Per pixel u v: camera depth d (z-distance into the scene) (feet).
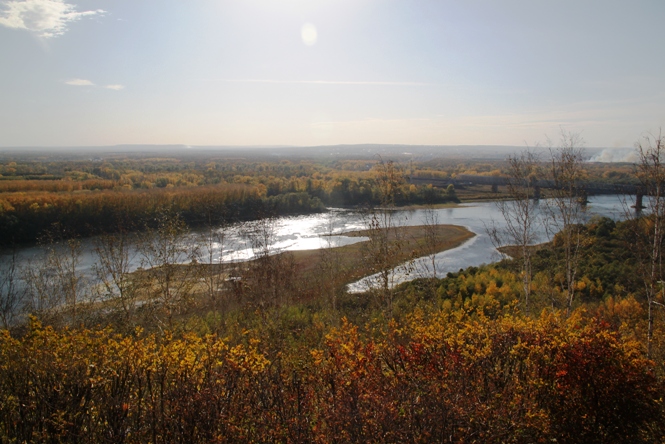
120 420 21.40
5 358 26.08
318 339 49.19
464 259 129.70
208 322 65.98
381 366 25.86
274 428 20.99
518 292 78.18
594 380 24.03
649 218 50.11
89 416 21.79
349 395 22.02
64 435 20.94
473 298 75.00
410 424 20.80
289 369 26.73
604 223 100.42
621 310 64.13
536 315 55.31
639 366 25.03
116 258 71.82
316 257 131.75
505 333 27.94
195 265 67.21
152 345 27.14
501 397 23.36
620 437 23.85
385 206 60.85
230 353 25.54
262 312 62.95
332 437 20.70
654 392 24.56
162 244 68.13
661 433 24.38
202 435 20.62
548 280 69.67
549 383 24.95
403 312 64.69
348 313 75.25
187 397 21.53
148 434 21.34
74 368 24.13
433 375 23.71
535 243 102.42
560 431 23.57
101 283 85.92
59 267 79.25
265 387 23.34
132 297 63.62
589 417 23.93
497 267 101.60
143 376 24.21
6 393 23.36
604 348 25.02
